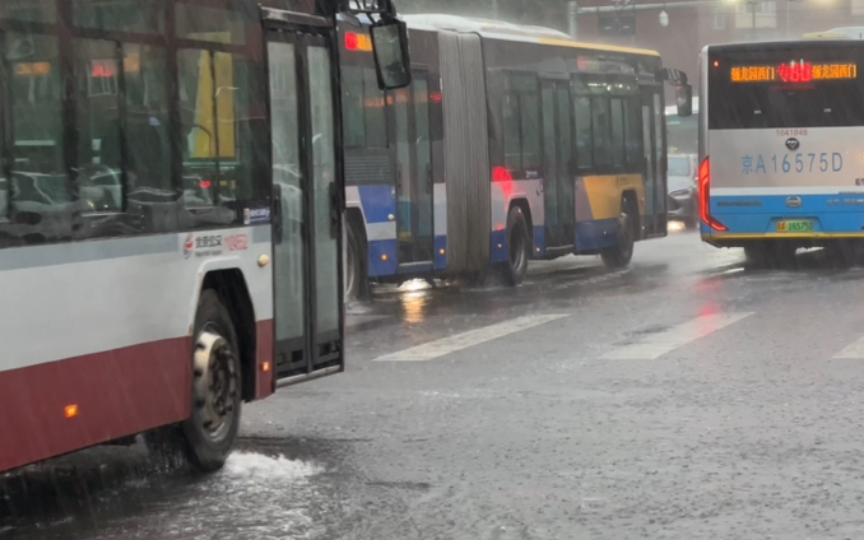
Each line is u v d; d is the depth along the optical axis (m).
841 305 19.39
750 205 26.86
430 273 22.72
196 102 9.40
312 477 9.40
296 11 11.01
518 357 14.97
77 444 8.09
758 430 10.73
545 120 26.39
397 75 11.85
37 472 9.70
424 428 11.12
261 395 10.27
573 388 12.89
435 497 8.75
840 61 26.39
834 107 26.48
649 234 31.02
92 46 8.27
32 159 7.69
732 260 29.69
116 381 8.45
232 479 9.38
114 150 8.48
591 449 10.16
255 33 10.23
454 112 23.45
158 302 8.90
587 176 27.91
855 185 26.47
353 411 11.95
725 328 17.00
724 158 26.97
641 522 8.06
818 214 26.62
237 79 9.95
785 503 8.45
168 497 8.86
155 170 8.91
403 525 8.05
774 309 19.03
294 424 11.42
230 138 9.84
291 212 10.85
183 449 9.43
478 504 8.55
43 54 7.80
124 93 8.59
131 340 8.60
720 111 26.92
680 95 31.30
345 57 20.56
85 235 8.16
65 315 7.97
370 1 11.94
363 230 21.00
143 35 8.79
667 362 14.34
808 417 11.21
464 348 15.80
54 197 7.89
